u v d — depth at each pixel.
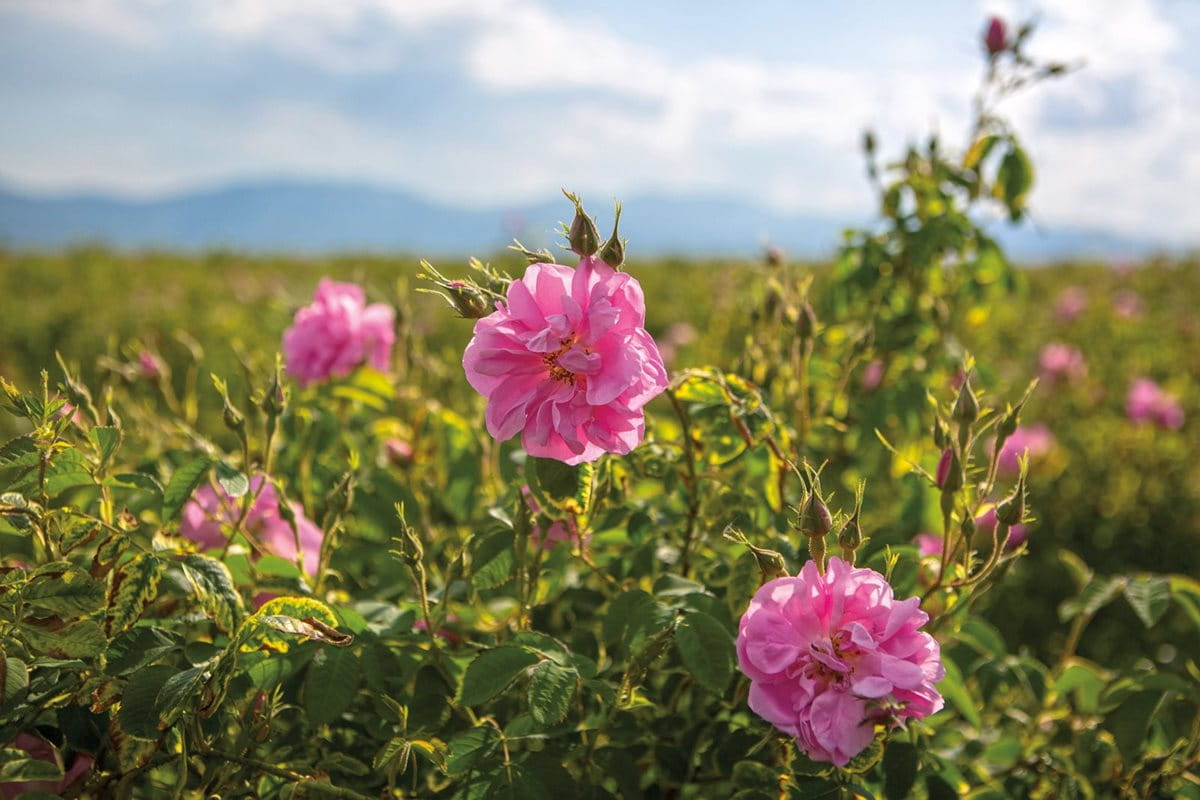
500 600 0.62
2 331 2.32
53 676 0.45
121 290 3.35
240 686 0.48
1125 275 3.12
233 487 0.51
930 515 0.67
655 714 0.56
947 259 0.88
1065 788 0.58
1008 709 0.72
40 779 0.42
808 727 0.41
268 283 3.35
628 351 0.43
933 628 0.52
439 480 0.75
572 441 0.44
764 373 0.72
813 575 0.43
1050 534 1.40
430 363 0.87
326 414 0.74
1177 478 1.52
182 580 0.51
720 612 0.50
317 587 0.55
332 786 0.46
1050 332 2.20
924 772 0.54
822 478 0.88
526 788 0.46
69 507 0.50
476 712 0.54
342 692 0.47
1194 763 0.58
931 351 0.82
